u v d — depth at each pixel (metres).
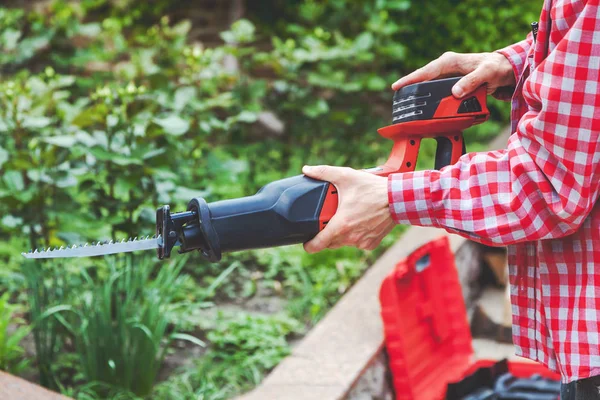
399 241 4.20
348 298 3.53
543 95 1.42
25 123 3.57
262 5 8.21
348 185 1.62
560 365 1.55
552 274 1.55
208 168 3.87
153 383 2.97
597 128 1.39
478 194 1.52
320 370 2.90
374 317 3.31
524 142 1.48
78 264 3.63
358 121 6.10
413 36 6.79
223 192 4.72
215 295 3.77
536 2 6.32
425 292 3.26
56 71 6.55
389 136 1.85
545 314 1.57
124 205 3.44
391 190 1.58
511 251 1.68
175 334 2.95
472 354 3.40
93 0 7.52
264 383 2.83
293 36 7.86
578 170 1.41
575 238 1.53
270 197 1.59
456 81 1.77
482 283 4.47
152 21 8.24
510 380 3.08
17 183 3.35
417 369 3.08
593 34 1.36
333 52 5.80
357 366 2.91
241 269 3.97
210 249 1.54
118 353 2.85
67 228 3.47
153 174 3.41
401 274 3.01
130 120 3.46
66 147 3.42
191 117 4.31
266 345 3.20
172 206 3.74
